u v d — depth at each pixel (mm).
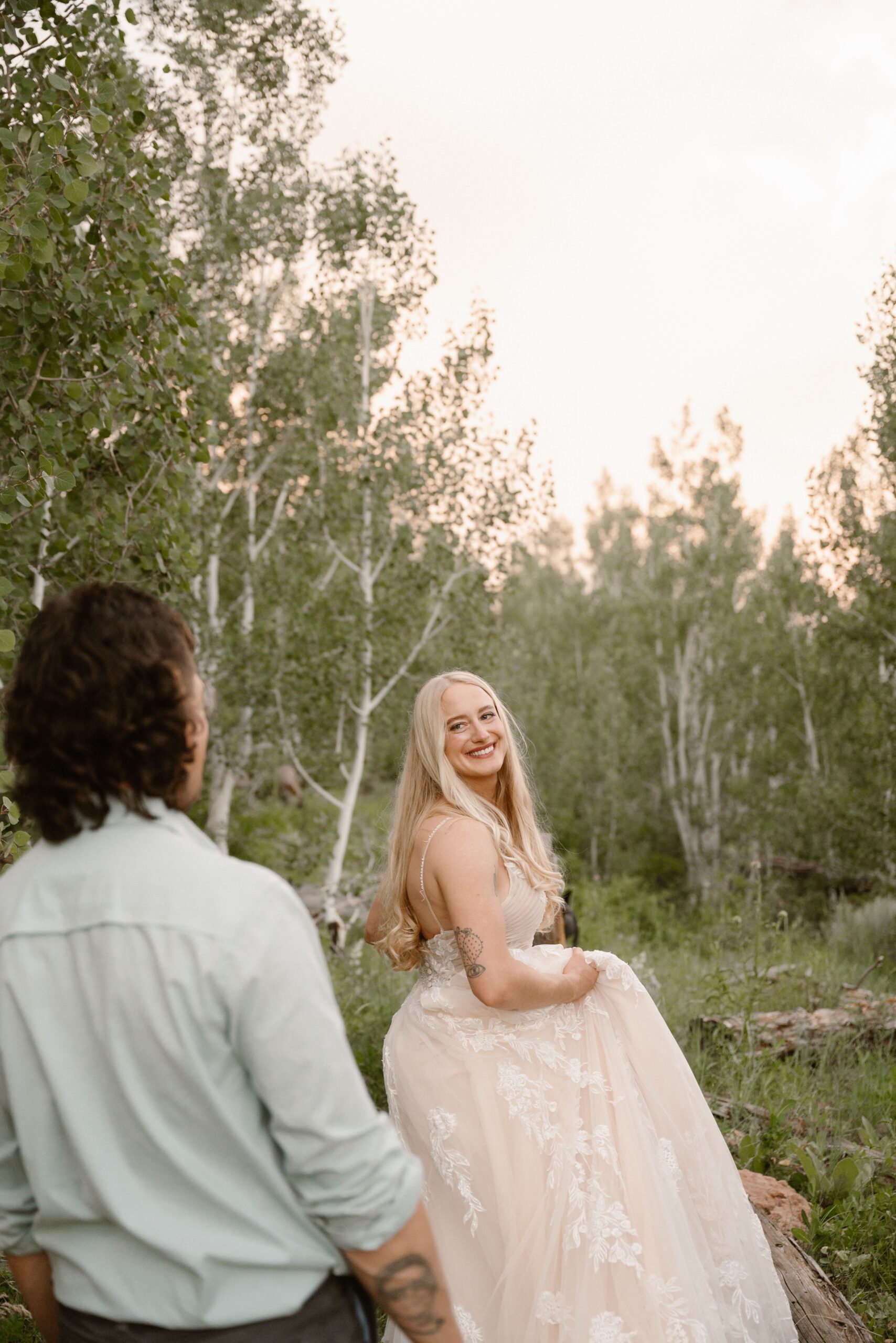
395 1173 1161
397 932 2551
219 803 12016
